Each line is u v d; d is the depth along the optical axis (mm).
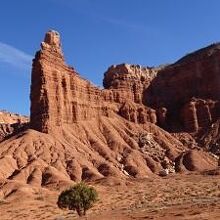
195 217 55094
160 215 62500
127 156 172000
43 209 104750
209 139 193500
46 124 171125
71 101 187125
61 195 82062
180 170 165250
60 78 185500
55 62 187000
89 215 81188
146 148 184625
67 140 171250
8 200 116312
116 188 127500
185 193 108625
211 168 164500
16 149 156125
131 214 71062
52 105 177000
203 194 102312
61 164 150625
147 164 170125
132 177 154625
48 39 191375
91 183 138125
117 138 186000
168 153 183250
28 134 165875
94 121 194125
